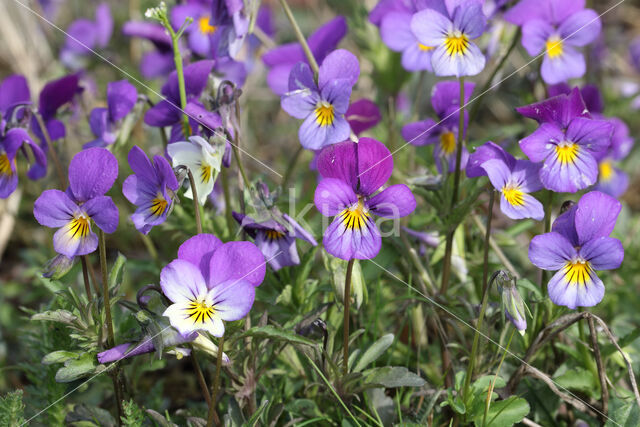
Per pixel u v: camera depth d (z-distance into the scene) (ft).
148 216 1.36
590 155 1.38
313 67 1.48
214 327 1.31
